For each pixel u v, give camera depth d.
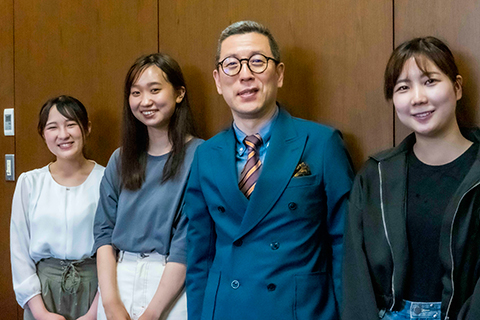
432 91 0.99
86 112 1.71
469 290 0.91
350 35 1.36
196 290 1.24
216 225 1.18
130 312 1.33
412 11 1.27
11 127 2.07
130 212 1.41
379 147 1.33
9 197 2.11
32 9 1.99
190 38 1.63
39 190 1.68
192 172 1.27
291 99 1.46
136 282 1.35
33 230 1.65
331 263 1.16
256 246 1.09
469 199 0.92
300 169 1.10
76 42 1.89
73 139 1.64
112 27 1.80
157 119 1.40
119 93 1.79
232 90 1.14
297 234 1.08
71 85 1.91
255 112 1.13
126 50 1.77
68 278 1.59
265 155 1.13
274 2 1.47
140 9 1.74
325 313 1.07
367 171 1.09
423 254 0.98
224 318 1.08
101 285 1.39
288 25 1.46
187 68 1.65
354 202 1.06
